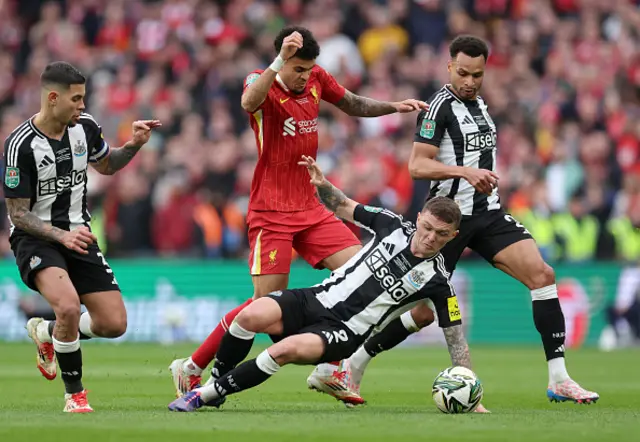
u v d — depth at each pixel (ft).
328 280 85.61
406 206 208.95
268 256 98.37
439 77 241.55
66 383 86.28
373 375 136.67
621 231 212.64
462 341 86.33
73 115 86.22
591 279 202.90
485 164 95.86
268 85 92.58
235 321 83.61
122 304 91.50
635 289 203.00
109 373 135.95
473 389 83.92
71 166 88.63
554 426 72.43
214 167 216.95
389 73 240.12
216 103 232.73
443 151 95.30
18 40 260.01
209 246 208.74
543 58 255.09
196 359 95.86
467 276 205.36
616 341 203.00
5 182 86.33
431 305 86.84
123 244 209.36
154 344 196.03
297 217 98.78
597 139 229.66
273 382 125.59
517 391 115.85
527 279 96.73
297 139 97.50
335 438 65.82
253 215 99.19
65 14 262.67
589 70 248.32
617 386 121.70
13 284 201.57
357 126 229.86
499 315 204.74
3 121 238.27
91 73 247.09
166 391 112.27
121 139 231.30
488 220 96.32
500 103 237.04
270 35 249.75
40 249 87.04
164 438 65.77
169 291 202.80
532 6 261.85
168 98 236.84
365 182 206.08
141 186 211.20
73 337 85.25
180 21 254.88
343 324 83.82
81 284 90.33
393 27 254.27
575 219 210.38
